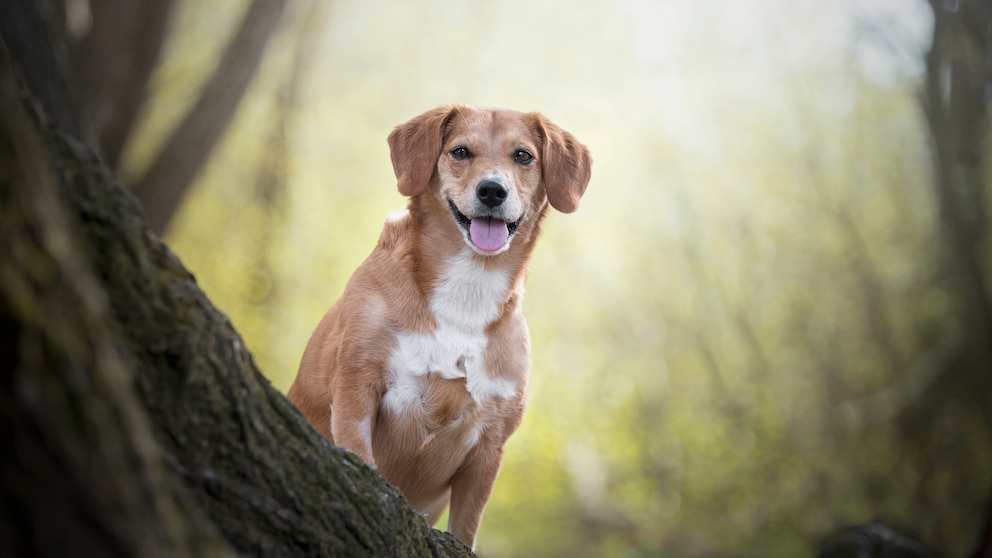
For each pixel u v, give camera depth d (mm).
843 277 13914
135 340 1975
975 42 10680
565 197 4859
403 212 4590
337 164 18938
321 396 4543
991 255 11297
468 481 4512
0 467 1456
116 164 9789
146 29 9586
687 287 16062
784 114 15656
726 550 13930
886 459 12734
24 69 5176
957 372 11977
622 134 19859
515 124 4773
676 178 16625
